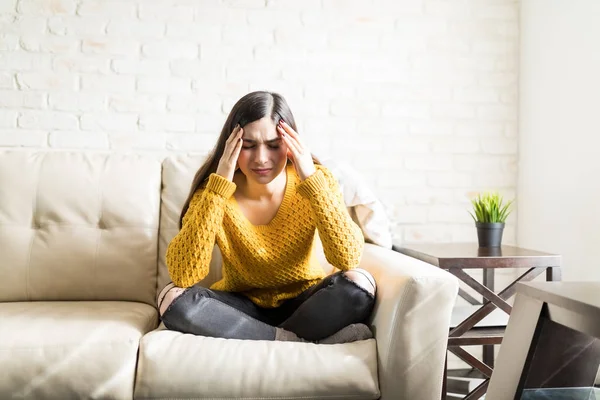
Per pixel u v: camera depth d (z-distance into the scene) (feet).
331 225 4.71
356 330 4.51
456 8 7.97
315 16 7.69
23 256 5.80
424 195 7.92
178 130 7.44
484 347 6.84
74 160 6.27
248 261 4.98
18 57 7.13
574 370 3.40
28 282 5.77
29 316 4.75
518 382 3.28
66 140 7.22
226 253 5.00
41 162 6.19
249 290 5.27
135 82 7.36
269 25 7.61
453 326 5.51
